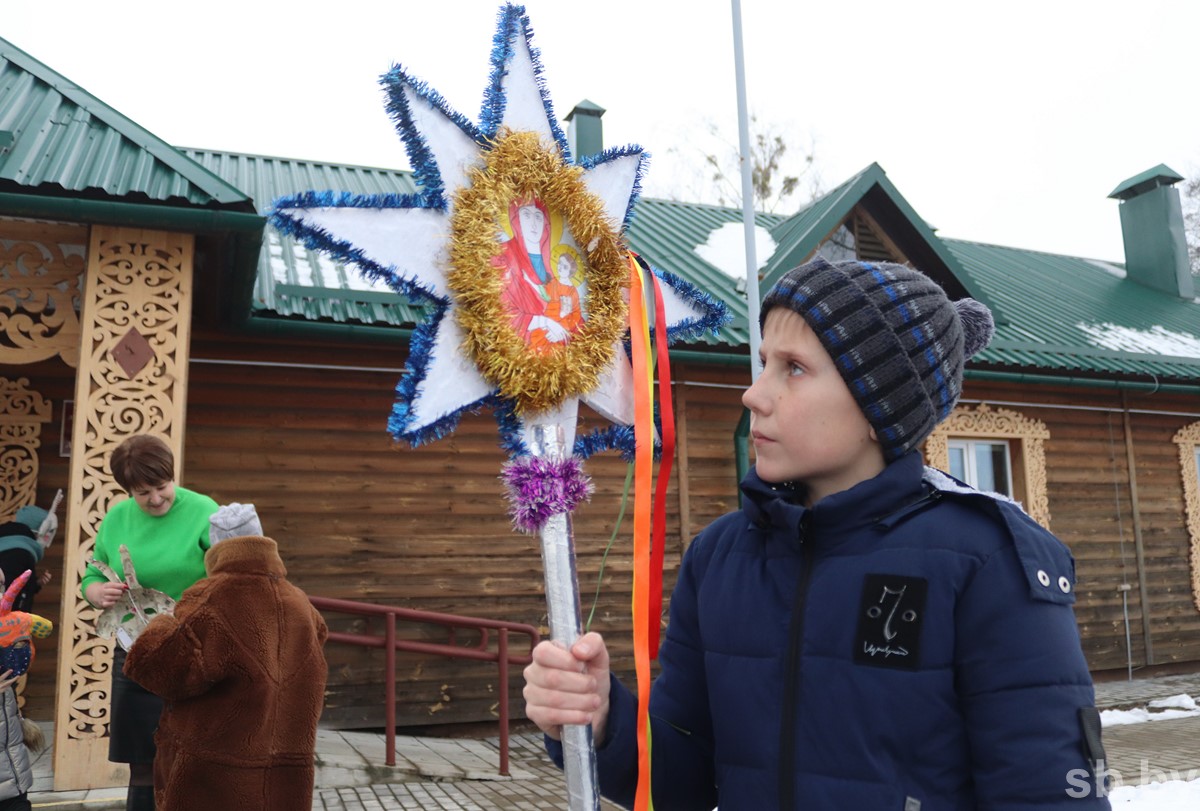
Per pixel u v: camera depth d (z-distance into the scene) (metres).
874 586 1.15
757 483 1.28
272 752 2.74
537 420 1.25
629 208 1.42
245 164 9.26
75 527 4.43
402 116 1.22
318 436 6.68
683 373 7.83
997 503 1.16
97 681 4.36
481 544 7.01
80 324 4.81
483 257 1.20
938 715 1.10
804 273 1.27
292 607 2.94
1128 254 13.95
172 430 4.65
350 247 1.16
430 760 5.63
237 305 5.82
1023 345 9.38
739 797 1.20
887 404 1.19
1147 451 10.22
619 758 1.23
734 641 1.27
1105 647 9.50
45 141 4.89
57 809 4.01
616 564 7.38
